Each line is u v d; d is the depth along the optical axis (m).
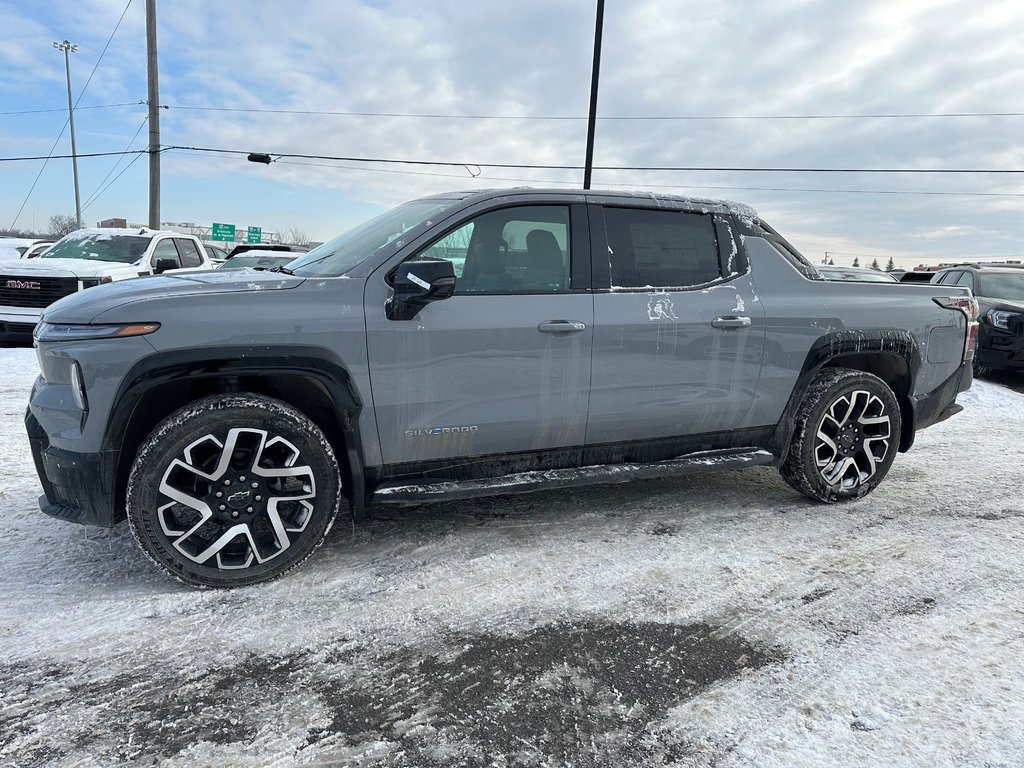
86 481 2.79
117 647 2.53
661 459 3.83
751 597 3.01
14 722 2.11
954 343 4.45
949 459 5.47
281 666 2.44
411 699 2.27
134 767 1.92
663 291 3.66
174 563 2.87
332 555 3.36
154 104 20.55
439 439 3.25
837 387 4.03
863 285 4.23
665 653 2.56
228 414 2.84
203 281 3.06
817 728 2.15
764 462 4.00
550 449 3.53
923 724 2.17
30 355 9.12
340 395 3.01
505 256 3.40
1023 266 11.56
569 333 3.38
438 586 3.06
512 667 2.46
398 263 3.18
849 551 3.53
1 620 2.69
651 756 2.02
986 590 3.11
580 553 3.44
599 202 3.60
